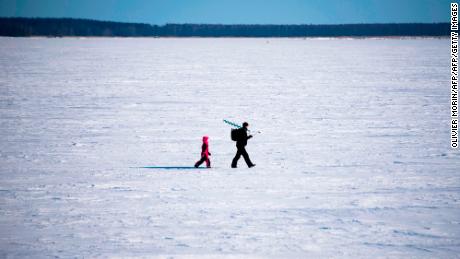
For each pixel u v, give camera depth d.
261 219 32.22
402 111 86.81
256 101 100.38
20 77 146.62
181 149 57.62
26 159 51.91
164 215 33.09
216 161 51.38
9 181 42.50
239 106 93.69
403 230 30.22
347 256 26.30
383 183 41.34
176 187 40.16
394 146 58.44
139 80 142.00
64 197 37.47
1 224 31.48
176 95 109.56
